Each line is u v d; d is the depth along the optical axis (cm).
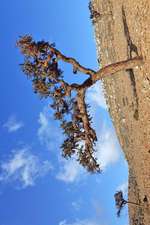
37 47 2294
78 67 2386
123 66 2525
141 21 2653
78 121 2491
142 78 2836
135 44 2881
